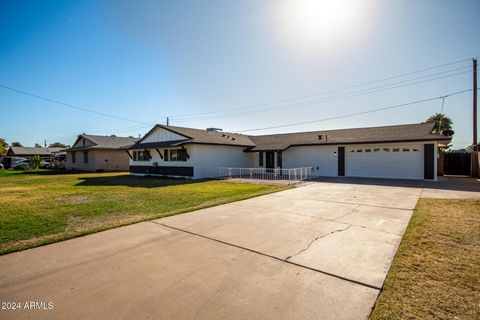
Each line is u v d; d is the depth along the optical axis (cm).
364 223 570
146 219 616
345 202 820
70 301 277
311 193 1019
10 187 1315
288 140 2102
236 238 478
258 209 725
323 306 262
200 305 267
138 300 278
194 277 328
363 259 377
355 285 303
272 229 532
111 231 527
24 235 505
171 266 362
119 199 918
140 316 250
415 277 318
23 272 347
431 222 565
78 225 576
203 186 1309
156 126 2031
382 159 1592
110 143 2864
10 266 366
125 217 646
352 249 416
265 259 382
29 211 721
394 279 314
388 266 352
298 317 245
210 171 1858
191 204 807
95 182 1556
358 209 713
